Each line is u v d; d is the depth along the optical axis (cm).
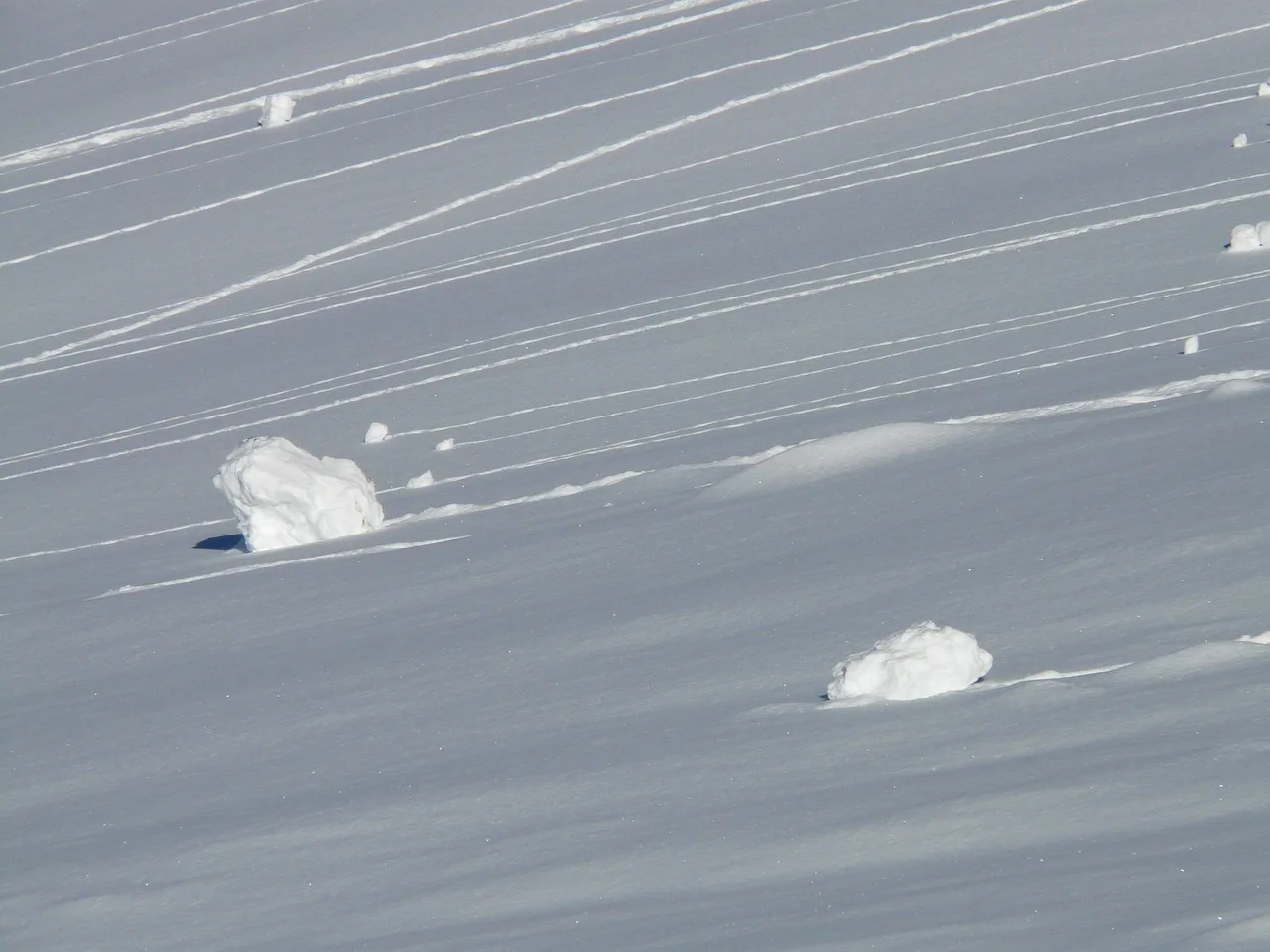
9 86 14838
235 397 7031
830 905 1398
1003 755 1723
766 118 9988
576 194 9444
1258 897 1234
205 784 2317
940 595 2492
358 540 4212
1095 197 6888
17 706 3136
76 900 1864
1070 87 9169
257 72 13812
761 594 2758
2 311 9512
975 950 1234
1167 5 10275
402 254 9131
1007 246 6450
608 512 3888
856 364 5328
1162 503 2717
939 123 9094
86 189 11744
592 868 1639
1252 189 6469
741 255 7406
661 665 2467
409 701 2577
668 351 6106
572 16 13638
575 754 2080
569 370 6156
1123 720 1759
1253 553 2342
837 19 11806
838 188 8244
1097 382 4159
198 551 4584
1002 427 3588
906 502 3178
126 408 7262
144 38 15362
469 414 5872
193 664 3216
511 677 2592
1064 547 2588
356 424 6056
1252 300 4931
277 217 10269
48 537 5294
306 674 2916
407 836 1878
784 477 3634
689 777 1877
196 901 1794
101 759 2592
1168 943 1176
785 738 1947
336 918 1644
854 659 2088
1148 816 1473
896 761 1780
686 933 1395
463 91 12231
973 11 11206
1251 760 1565
